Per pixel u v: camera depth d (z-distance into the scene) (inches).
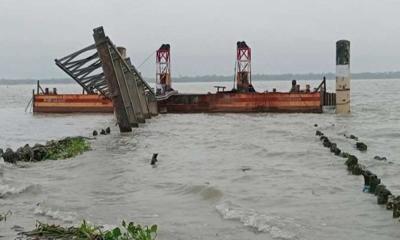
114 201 574.6
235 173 735.7
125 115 1298.0
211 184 645.9
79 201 572.4
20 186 634.8
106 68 1246.3
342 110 1812.3
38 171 763.4
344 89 1803.6
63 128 1581.0
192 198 587.8
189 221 489.4
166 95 1936.5
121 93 1279.5
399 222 477.7
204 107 1911.9
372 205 542.9
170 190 630.5
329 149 967.0
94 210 531.8
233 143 1093.1
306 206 542.6
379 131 1369.3
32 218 498.3
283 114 1834.4
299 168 775.7
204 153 952.3
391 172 754.2
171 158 888.3
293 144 1059.3
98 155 919.0
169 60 2106.3
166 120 1675.7
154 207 546.0
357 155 935.7
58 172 756.0
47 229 445.1
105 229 453.1
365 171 693.9
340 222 481.1
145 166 805.2
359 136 1272.1
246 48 1966.0
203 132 1323.8
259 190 621.3
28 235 434.9
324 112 1870.1
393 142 1155.3
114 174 737.6
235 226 470.9
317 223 477.7
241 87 1947.6
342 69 1802.4
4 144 1227.2
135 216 508.4
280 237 436.5
